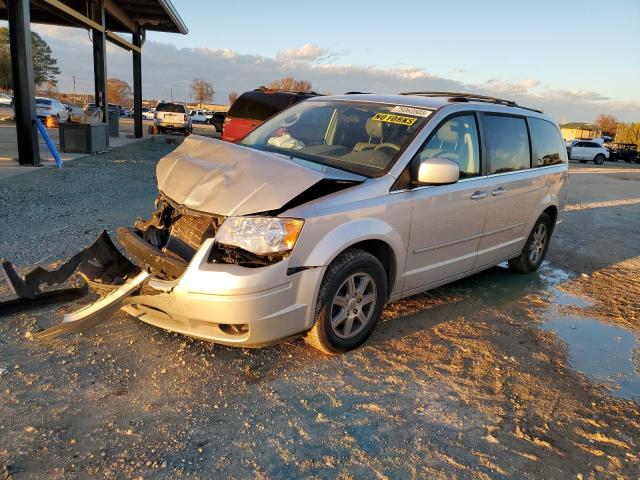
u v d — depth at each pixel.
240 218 3.14
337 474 2.56
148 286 3.25
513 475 2.68
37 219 6.83
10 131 22.80
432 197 4.09
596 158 38.72
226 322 3.10
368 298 3.79
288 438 2.80
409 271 4.12
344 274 3.51
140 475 2.44
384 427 2.97
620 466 2.83
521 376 3.74
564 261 7.22
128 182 10.69
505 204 5.10
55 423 2.75
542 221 6.13
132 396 3.05
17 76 11.27
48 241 5.81
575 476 2.72
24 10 10.98
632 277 6.67
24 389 3.01
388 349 3.94
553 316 5.02
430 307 4.90
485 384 3.57
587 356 4.20
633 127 58.84
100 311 3.22
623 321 5.06
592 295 5.79
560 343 4.40
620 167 36.19
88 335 3.71
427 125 4.16
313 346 3.72
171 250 3.62
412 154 3.98
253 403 3.08
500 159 5.04
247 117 11.73
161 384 3.20
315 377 3.43
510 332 4.52
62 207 7.71
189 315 3.16
